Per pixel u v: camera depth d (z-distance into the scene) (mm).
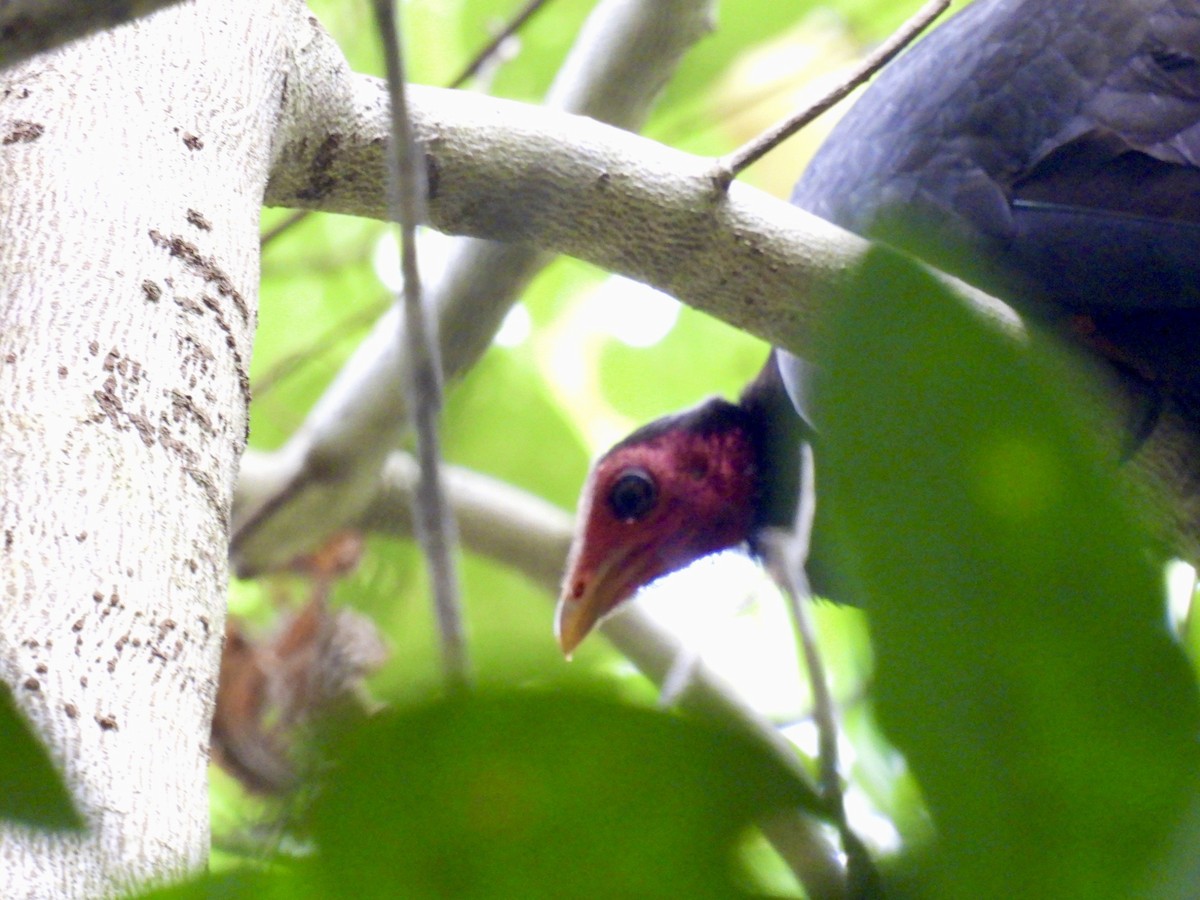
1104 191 4637
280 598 4785
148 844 2795
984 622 1880
